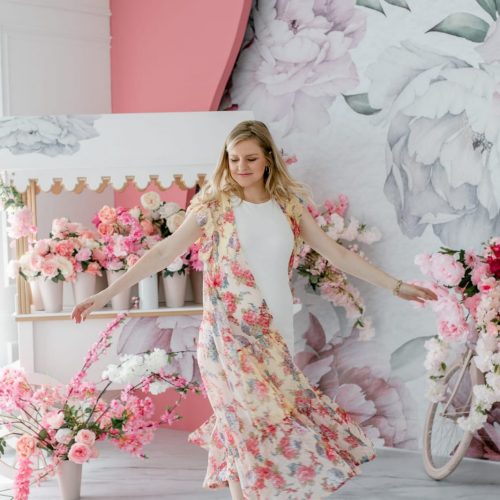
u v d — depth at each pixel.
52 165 3.63
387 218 4.00
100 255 3.70
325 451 2.54
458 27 3.74
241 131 2.74
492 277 3.17
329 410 2.71
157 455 3.97
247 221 2.72
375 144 4.02
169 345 3.86
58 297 3.68
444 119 3.79
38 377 3.61
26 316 3.59
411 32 3.88
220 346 2.65
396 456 3.89
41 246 3.59
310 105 4.20
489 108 3.65
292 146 4.28
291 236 2.76
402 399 4.00
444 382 3.53
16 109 4.47
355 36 4.05
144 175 3.75
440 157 3.81
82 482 3.55
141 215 3.83
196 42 4.41
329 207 4.05
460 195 3.76
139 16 4.68
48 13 4.58
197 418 4.39
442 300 3.28
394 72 3.94
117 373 3.27
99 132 3.79
